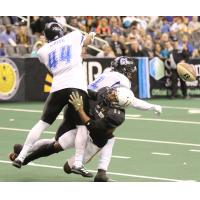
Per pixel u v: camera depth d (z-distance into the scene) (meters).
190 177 10.09
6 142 13.84
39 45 22.31
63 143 9.89
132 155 12.18
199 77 24.84
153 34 27.39
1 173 10.46
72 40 10.09
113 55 23.77
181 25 27.91
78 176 10.23
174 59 23.80
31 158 10.16
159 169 10.78
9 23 24.59
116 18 26.33
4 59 21.48
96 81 9.86
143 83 23.59
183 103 22.42
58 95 9.88
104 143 9.65
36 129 9.98
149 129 15.87
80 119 9.63
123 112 9.53
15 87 21.77
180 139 14.25
